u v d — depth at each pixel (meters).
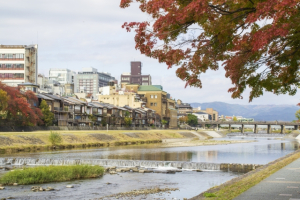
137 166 55.00
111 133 126.31
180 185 38.75
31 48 157.62
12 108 98.19
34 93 122.12
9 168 50.62
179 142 131.50
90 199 31.25
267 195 17.92
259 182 22.47
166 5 14.59
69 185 37.19
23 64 152.75
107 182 39.81
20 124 105.94
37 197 31.98
